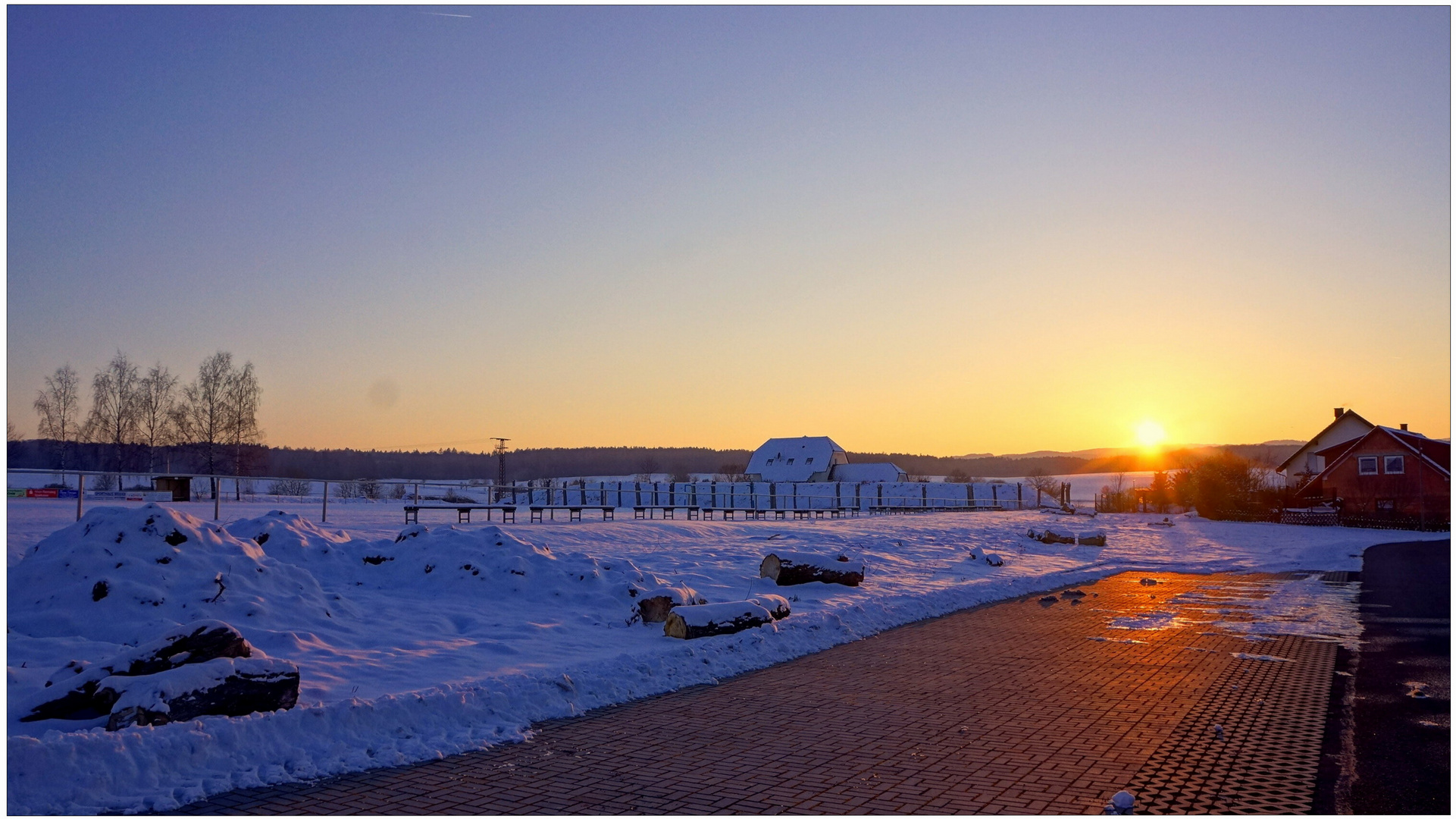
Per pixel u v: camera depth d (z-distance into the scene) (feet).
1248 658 37.19
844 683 32.73
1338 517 151.43
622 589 47.42
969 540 92.84
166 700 22.76
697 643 37.22
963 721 27.02
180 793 19.93
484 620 40.91
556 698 28.50
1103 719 27.17
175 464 201.46
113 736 20.80
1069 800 19.84
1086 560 87.40
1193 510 179.22
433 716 25.66
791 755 23.43
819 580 57.31
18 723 23.39
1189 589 64.75
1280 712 27.78
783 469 285.84
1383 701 29.17
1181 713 27.81
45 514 77.41
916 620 49.47
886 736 25.39
